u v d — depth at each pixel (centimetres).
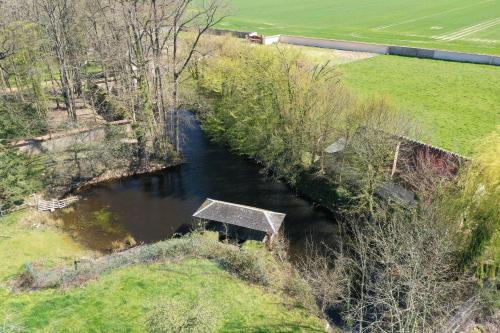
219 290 3112
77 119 5816
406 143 4131
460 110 5709
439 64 7538
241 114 5225
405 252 2530
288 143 4775
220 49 6084
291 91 4644
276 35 9369
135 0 4653
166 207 4519
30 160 4806
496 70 7088
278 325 2825
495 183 2747
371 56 8219
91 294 3052
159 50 5134
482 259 2850
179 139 5997
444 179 3338
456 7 11975
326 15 12375
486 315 2672
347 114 4331
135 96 5481
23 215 4125
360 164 4156
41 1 5300
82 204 4553
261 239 3816
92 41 6341
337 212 4309
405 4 13012
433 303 2314
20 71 6088
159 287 3127
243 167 5322
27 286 3109
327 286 2942
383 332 2181
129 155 5247
